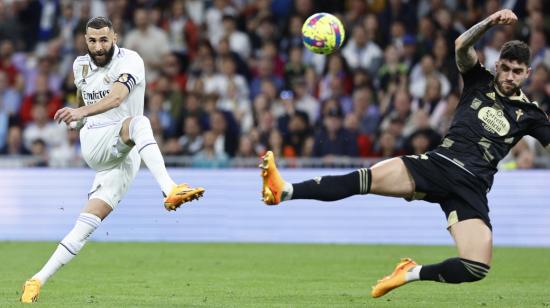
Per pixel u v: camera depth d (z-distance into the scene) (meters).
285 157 54.12
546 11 60.38
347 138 53.94
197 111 57.44
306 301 27.38
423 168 24.30
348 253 44.78
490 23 23.31
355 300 27.73
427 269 23.92
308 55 60.47
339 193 23.67
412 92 57.19
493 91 24.73
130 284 31.86
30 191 52.84
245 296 28.58
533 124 24.84
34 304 25.72
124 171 27.52
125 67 26.64
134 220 52.12
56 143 59.78
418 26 60.75
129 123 26.42
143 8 64.00
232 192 51.91
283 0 63.88
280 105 57.38
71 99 61.38
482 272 23.36
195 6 66.44
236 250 46.31
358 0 61.62
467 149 24.41
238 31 63.81
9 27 66.88
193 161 52.91
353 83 58.91
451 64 57.44
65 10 66.75
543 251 46.50
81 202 52.62
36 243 50.19
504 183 50.25
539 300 28.08
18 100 63.28
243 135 55.88
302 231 51.56
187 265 38.81
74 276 34.44
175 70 61.09
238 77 59.97
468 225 23.78
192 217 52.03
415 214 50.84
